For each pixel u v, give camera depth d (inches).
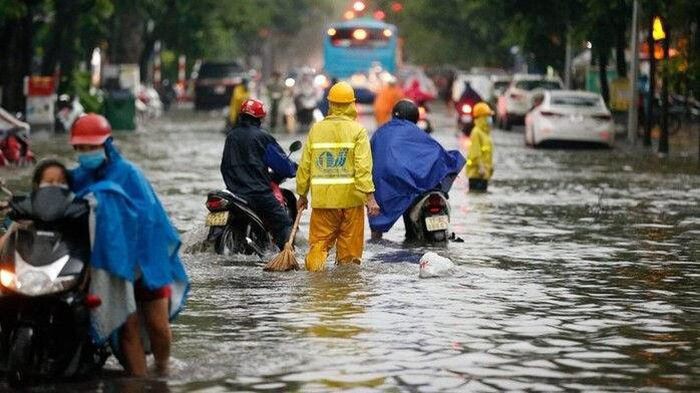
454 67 7746.1
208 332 812.6
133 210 665.0
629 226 1455.5
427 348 764.0
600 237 1346.0
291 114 3799.2
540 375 696.4
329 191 1085.8
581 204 1716.3
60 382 679.1
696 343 786.2
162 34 5137.8
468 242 1291.8
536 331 820.6
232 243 1176.2
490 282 1027.3
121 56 4726.9
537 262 1149.7
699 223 1491.1
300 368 710.5
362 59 5142.7
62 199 666.2
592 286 1010.1
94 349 694.5
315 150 1088.8
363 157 1082.7
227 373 698.8
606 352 757.3
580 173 2314.2
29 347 658.2
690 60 2630.4
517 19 3969.0
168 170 2225.6
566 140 3139.8
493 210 1628.9
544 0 3878.0
